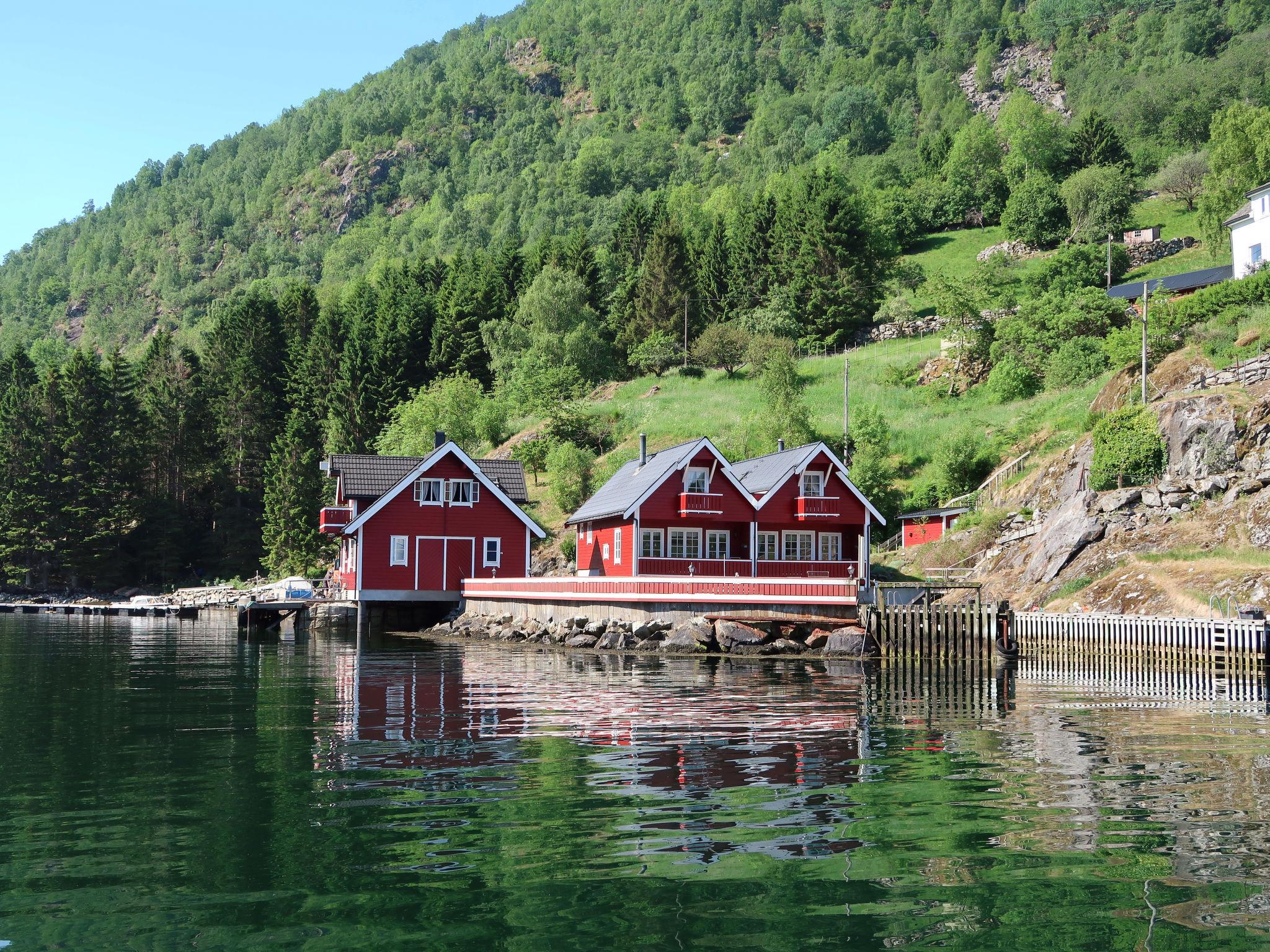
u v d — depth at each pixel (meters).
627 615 43.22
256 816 13.48
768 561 51.69
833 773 16.33
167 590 99.25
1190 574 40.62
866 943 9.37
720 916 10.00
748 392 96.56
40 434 99.88
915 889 10.77
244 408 111.88
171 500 106.44
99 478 98.62
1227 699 26.39
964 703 25.14
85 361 100.69
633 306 123.88
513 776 15.91
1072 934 9.63
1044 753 18.28
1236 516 42.56
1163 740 19.75
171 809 13.82
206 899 10.41
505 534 58.56
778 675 31.97
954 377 85.38
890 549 64.81
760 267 121.56
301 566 93.12
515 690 27.23
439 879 11.02
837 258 112.38
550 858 11.72
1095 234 127.31
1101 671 33.88
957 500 63.19
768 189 155.00
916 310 115.56
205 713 22.97
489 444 95.75
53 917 9.93
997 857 11.87
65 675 31.59
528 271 136.25
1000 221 149.75
